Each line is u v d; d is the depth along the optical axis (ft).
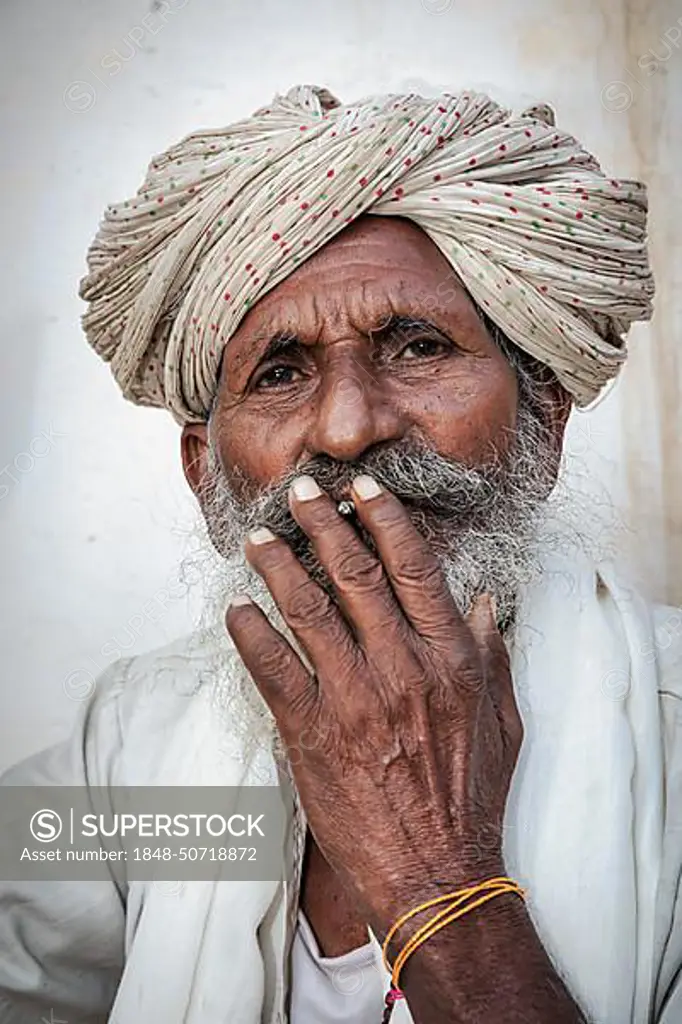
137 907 4.17
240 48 7.88
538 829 3.60
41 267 7.78
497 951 2.89
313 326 3.73
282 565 3.16
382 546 3.12
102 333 4.51
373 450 3.64
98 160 7.85
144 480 7.77
